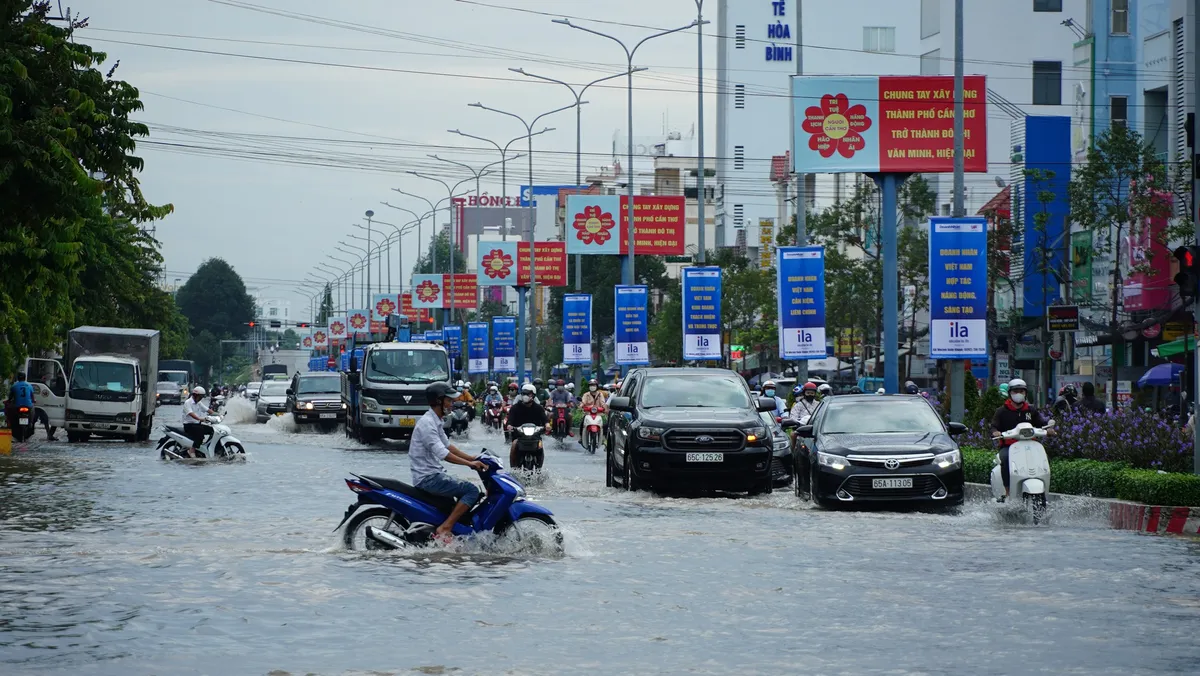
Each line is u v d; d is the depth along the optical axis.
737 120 194.38
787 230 100.81
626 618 18.08
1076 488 36.53
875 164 58.12
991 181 131.50
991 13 142.62
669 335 138.50
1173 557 24.97
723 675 14.43
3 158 43.78
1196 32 34.78
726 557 24.81
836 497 35.31
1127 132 73.31
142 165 49.19
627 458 41.72
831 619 18.06
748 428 40.88
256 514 33.00
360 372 75.81
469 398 84.69
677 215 97.31
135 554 24.50
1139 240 71.88
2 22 45.91
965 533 29.52
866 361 122.69
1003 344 89.00
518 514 25.20
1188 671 14.61
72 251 52.16
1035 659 15.29
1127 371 74.12
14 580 21.06
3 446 62.69
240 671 14.46
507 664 14.97
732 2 193.00
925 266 95.25
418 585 20.88
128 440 79.00
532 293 118.31
